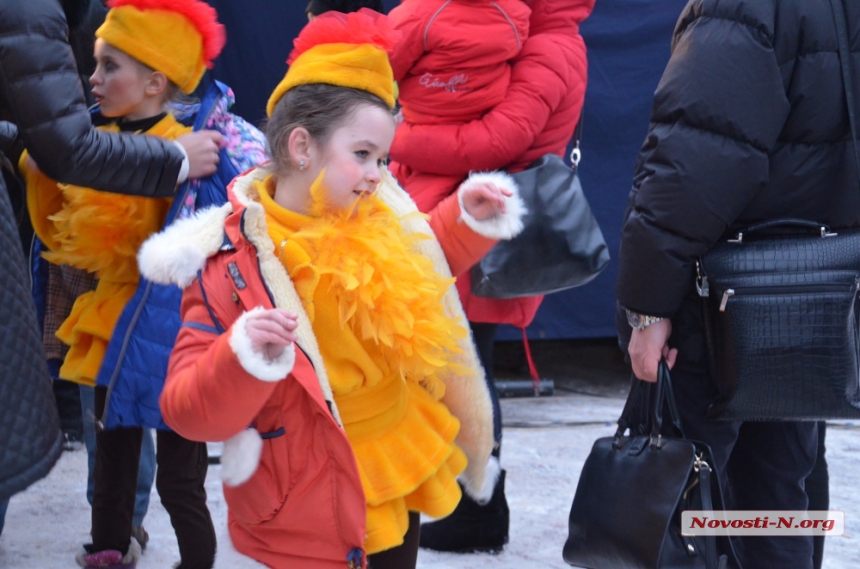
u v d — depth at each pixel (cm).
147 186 297
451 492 235
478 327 390
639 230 262
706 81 253
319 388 204
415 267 223
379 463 220
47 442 205
